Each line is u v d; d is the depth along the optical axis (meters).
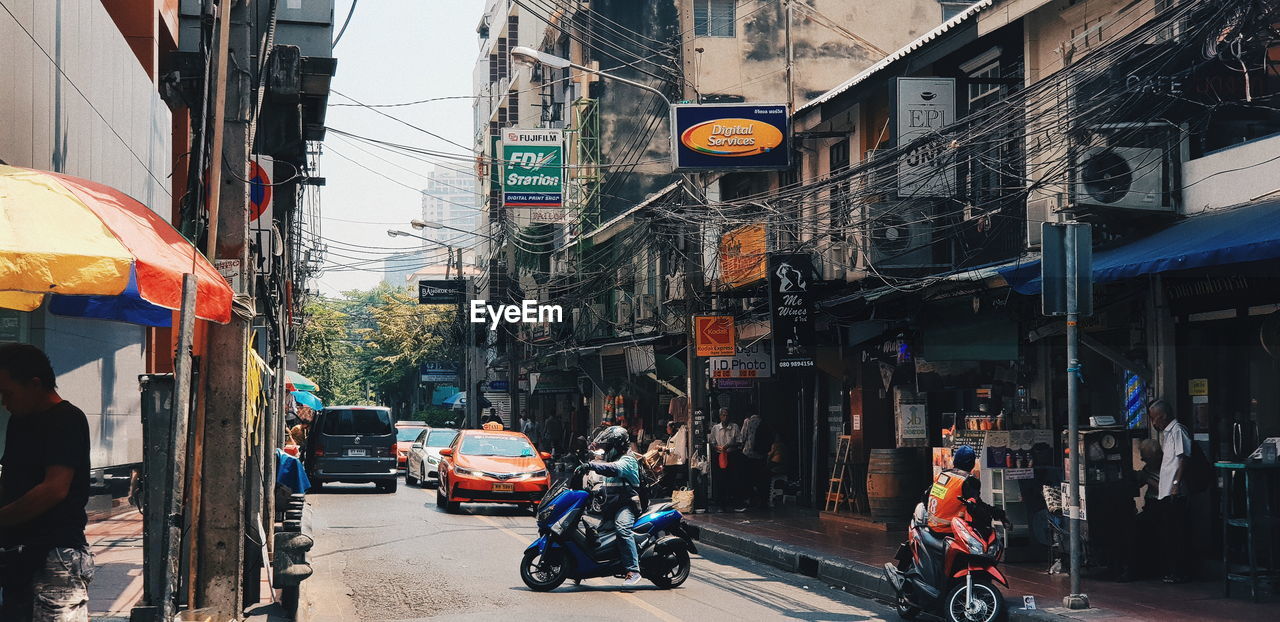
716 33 33.47
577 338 40.00
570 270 40.97
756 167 21.11
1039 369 15.26
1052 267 10.38
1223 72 11.88
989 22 15.91
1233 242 10.02
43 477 5.44
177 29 19.44
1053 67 15.05
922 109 16.62
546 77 48.19
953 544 9.85
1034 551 13.45
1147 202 12.44
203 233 8.10
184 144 19.67
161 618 6.26
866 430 19.30
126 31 16.44
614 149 41.16
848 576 12.78
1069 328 10.37
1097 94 12.16
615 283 36.41
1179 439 11.76
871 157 17.30
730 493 21.67
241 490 8.09
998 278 13.47
